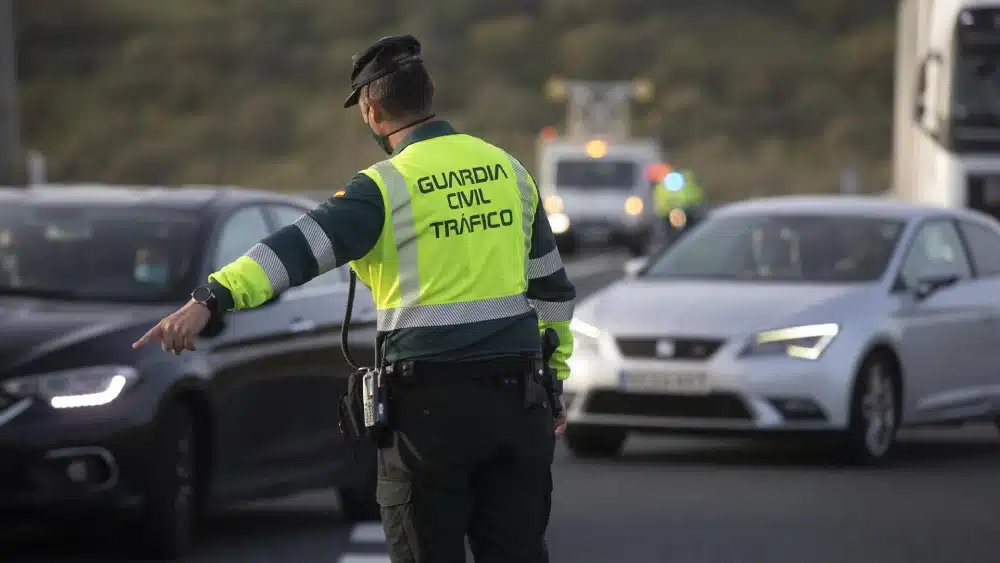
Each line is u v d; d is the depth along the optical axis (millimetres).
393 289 12422
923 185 56625
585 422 30094
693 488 27281
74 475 19844
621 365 29688
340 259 12109
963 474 29141
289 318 22797
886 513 24953
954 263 32938
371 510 24516
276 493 22500
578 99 157000
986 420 33062
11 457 19719
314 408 23188
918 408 31234
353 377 12703
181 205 23406
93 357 20203
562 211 111938
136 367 20312
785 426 29078
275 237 11906
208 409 21109
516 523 12719
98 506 19969
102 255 22500
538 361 12648
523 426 12508
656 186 115000
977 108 53781
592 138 118312
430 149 12617
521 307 12648
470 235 12477
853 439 29453
